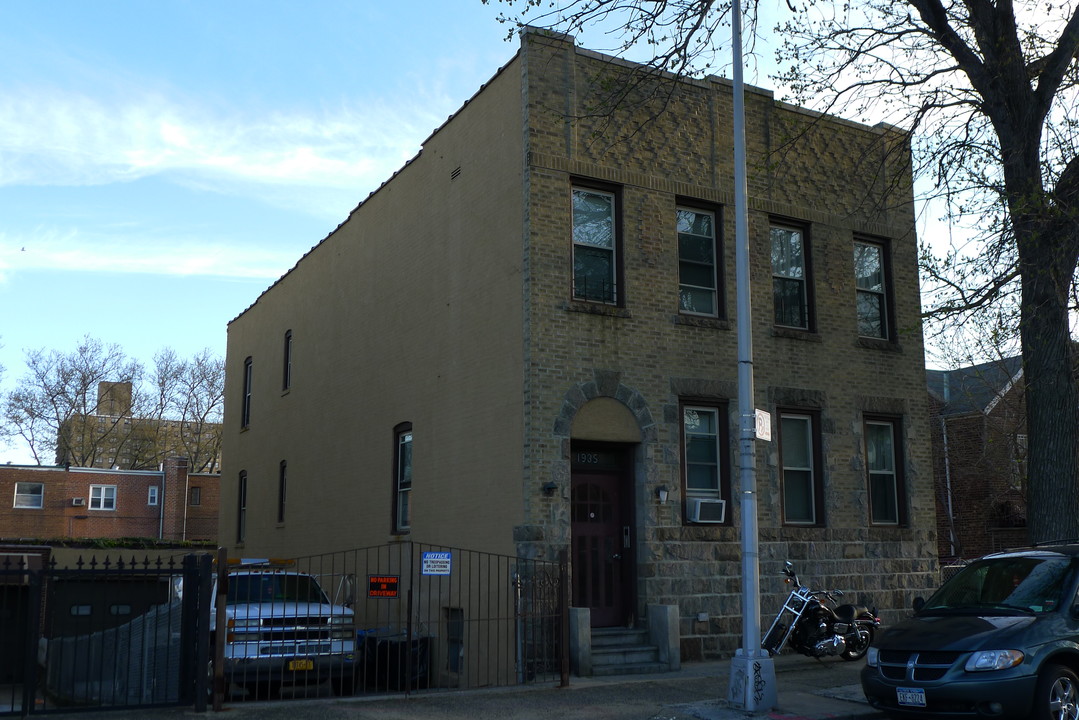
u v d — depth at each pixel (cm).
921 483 1789
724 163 1666
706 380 1562
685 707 1079
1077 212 1162
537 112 1484
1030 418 1277
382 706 1062
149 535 5275
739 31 1187
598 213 1538
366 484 1942
